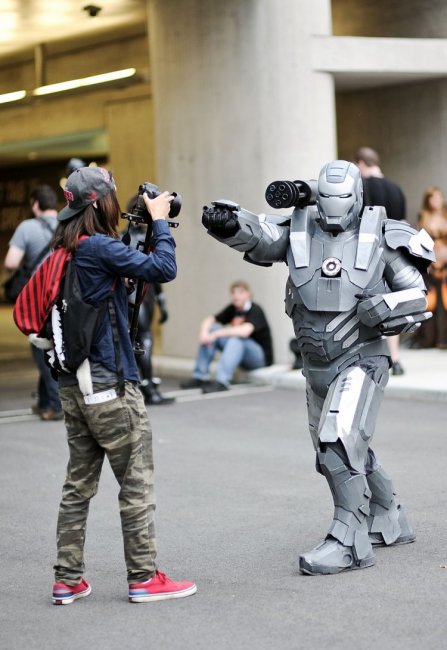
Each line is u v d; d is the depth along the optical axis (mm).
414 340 17922
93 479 6332
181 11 17234
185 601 6273
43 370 13234
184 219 17547
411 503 8531
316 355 6895
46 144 27094
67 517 6305
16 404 14633
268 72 16188
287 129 16141
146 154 23000
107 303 6066
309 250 6871
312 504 8641
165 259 6082
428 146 18609
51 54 23453
